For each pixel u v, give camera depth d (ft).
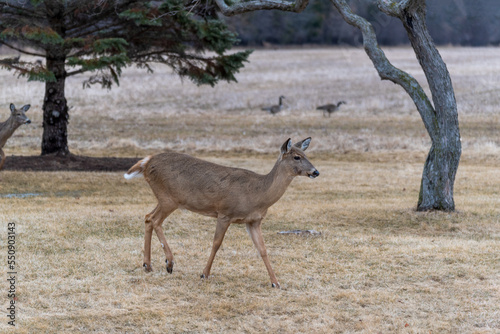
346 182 92.32
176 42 102.68
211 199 43.65
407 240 57.00
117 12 98.12
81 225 59.16
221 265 48.73
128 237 55.98
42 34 82.99
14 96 195.42
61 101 102.32
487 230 61.57
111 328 36.78
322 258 51.01
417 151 117.91
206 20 98.99
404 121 156.97
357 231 61.31
